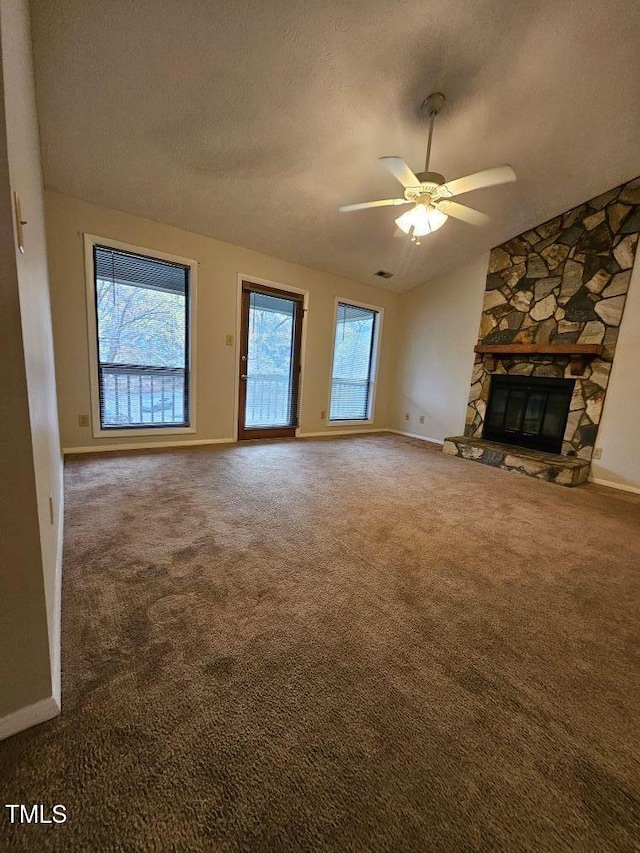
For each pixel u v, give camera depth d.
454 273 5.04
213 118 2.47
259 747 0.94
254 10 1.91
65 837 0.75
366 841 0.77
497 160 3.06
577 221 3.82
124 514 2.24
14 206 0.85
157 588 1.56
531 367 4.26
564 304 3.97
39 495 0.99
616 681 1.23
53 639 1.12
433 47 2.14
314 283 4.84
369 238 4.09
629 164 3.22
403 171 2.12
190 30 1.98
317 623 1.41
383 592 1.64
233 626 1.37
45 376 1.62
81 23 1.91
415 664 1.25
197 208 3.40
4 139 0.76
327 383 5.26
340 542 2.07
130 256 3.50
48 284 2.58
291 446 4.45
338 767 0.91
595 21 2.08
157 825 0.77
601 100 2.56
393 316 5.83
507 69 2.31
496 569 1.90
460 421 5.05
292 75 2.23
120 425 3.71
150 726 0.97
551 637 1.42
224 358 4.20
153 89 2.26
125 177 2.96
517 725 1.05
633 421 3.51
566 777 0.92
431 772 0.91
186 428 4.07
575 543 2.25
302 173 3.02
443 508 2.70
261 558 1.85
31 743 0.91
